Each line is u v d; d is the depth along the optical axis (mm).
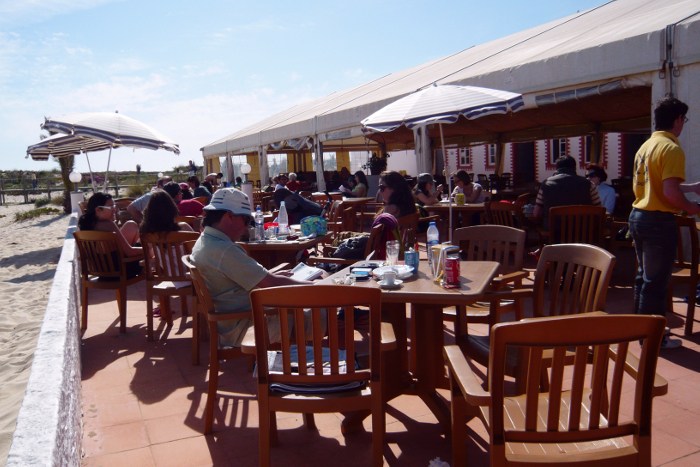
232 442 3180
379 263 3682
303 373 2504
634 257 7816
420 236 9789
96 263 5312
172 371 4285
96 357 4652
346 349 2490
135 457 3039
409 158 24594
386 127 5258
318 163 13242
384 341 2600
